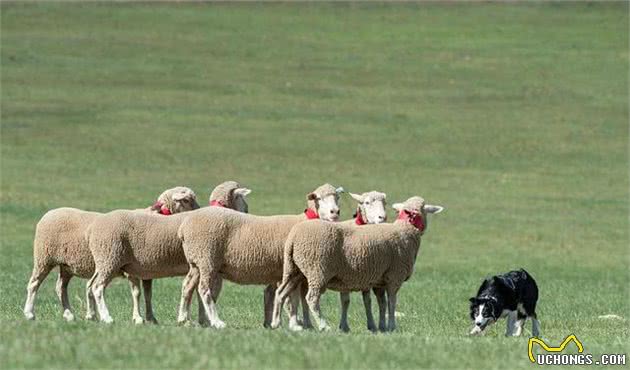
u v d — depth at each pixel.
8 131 65.31
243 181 56.62
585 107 74.69
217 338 14.73
